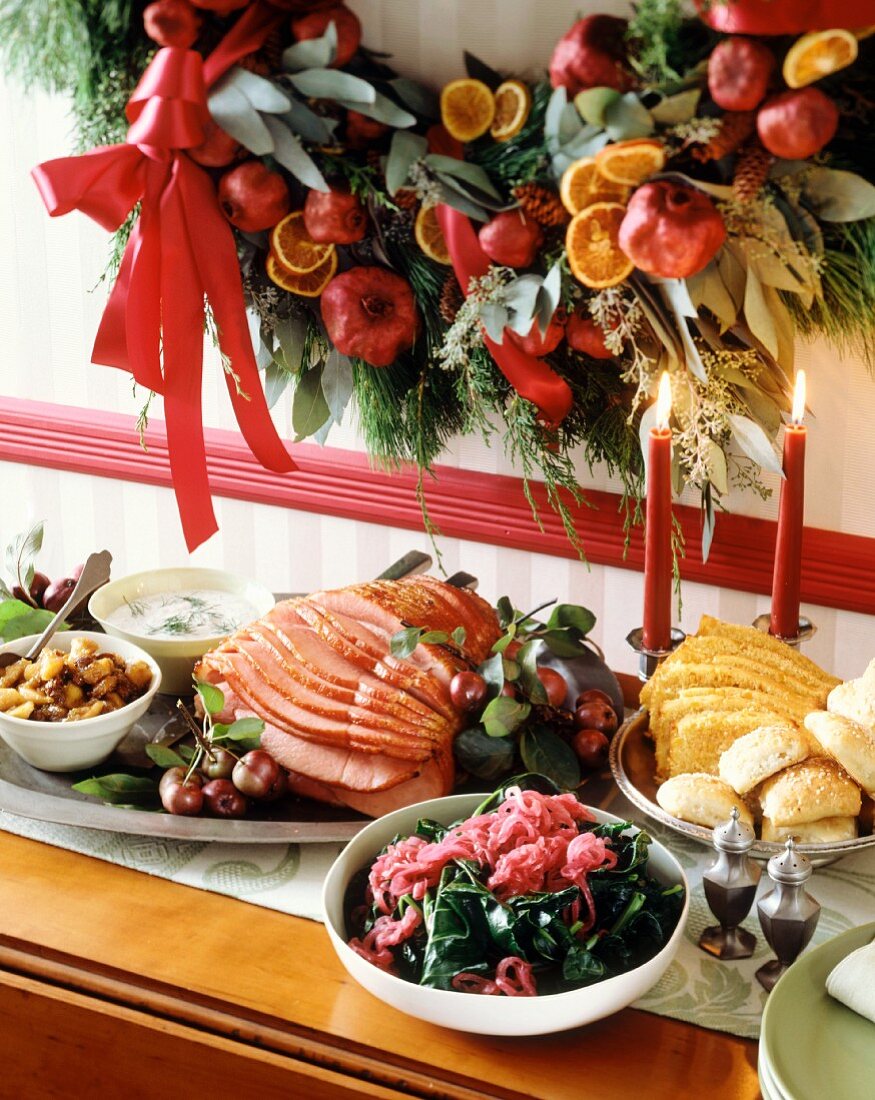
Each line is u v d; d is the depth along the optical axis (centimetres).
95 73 133
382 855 104
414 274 135
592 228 120
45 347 190
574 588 168
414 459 152
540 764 120
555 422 136
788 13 106
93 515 198
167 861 116
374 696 121
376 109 125
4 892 112
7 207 183
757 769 108
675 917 99
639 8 113
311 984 101
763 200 117
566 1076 92
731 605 160
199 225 130
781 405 134
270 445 141
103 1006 102
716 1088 91
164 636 137
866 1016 88
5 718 120
